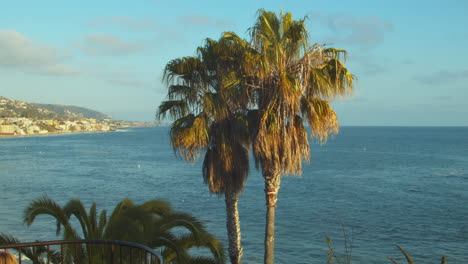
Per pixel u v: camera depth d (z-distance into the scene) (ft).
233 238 36.04
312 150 384.88
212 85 35.45
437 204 123.03
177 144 33.22
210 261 31.94
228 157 33.47
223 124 33.47
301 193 145.89
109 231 28.09
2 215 104.53
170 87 35.17
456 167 233.35
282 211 114.32
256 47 31.86
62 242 17.79
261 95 32.35
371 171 215.72
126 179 191.01
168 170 230.89
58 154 362.12
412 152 357.20
